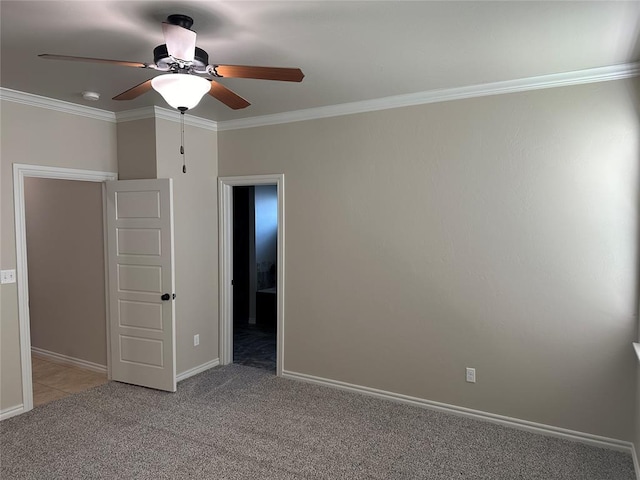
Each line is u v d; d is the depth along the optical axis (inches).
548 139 124.8
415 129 144.2
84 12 83.4
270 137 172.6
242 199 272.7
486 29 91.8
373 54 106.0
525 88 126.3
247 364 192.5
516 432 130.3
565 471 110.6
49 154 149.5
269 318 267.1
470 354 138.7
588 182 120.8
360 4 80.2
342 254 159.6
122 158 169.2
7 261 139.6
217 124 183.8
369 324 155.6
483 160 134.0
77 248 183.5
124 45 100.3
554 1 79.6
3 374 138.9
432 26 90.2
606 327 120.6
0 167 137.2
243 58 108.9
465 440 125.6
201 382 170.1
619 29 91.6
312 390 161.9
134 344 165.6
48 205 191.6
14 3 79.4
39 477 107.3
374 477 108.0
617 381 120.0
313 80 127.0
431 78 125.4
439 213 141.6
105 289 174.6
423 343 146.2
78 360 187.6
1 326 138.4
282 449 120.6
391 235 150.3
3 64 113.5
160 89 87.2
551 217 125.7
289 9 82.0
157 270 159.3
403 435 128.5
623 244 117.8
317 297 165.5
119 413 142.6
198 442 124.2
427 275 144.6
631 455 117.6
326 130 160.2
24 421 136.9
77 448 120.8
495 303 134.3
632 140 115.6
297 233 168.4
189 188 174.4
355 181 155.7
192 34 79.0
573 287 124.0
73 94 141.8
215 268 188.7
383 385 153.9
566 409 126.2
